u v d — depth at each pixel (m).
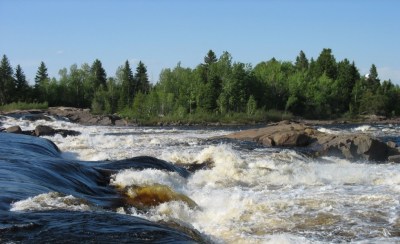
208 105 89.62
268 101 98.00
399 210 12.24
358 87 108.94
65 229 8.28
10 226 8.29
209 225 11.30
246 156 26.64
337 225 11.08
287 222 11.34
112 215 9.47
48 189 12.14
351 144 28.73
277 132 35.03
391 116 103.94
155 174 16.98
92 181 15.39
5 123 60.38
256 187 17.08
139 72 122.75
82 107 118.31
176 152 27.58
